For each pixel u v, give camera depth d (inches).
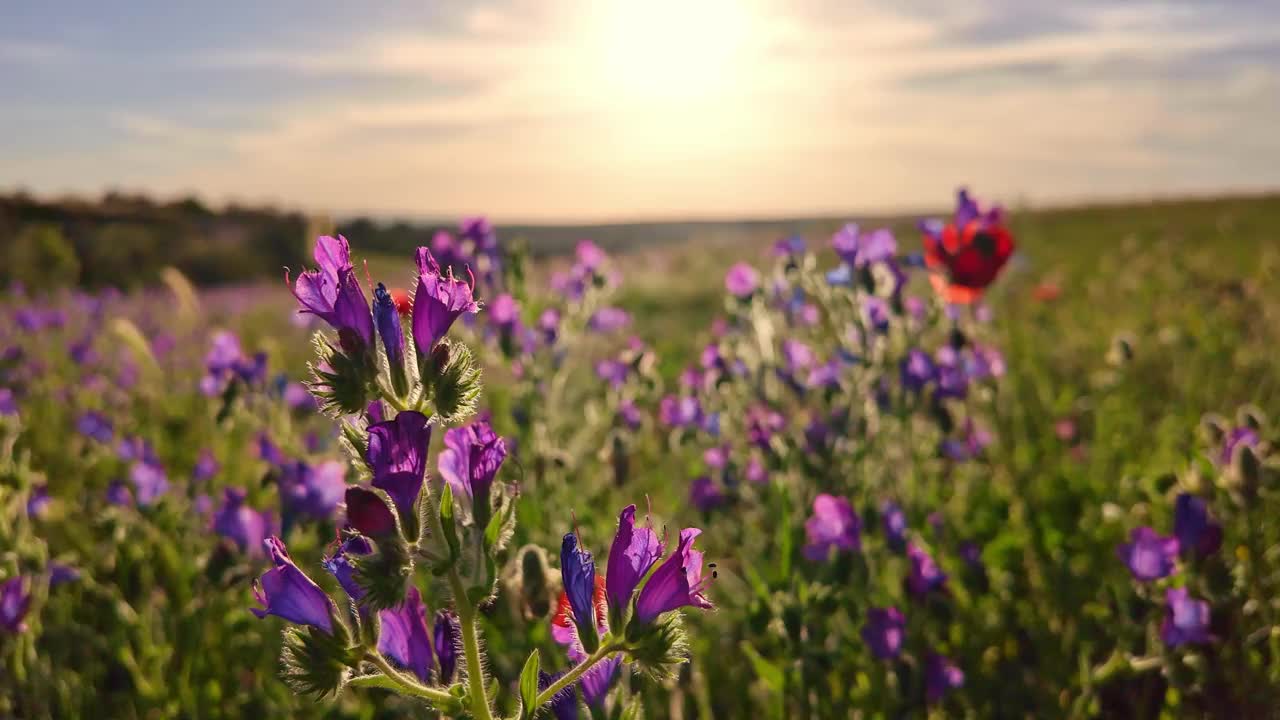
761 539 25.3
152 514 25.9
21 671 19.9
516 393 27.3
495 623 18.9
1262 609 19.5
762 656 22.2
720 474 27.0
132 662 21.4
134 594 24.5
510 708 18.0
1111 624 21.4
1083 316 60.6
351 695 19.2
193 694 21.3
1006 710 21.3
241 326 82.4
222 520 22.3
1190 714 18.9
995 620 24.1
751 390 29.9
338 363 9.7
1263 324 47.4
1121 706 20.3
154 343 53.2
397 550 9.3
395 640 10.8
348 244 10.0
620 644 10.2
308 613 10.0
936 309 28.7
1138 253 97.6
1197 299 55.3
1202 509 18.4
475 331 26.0
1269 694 18.4
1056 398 41.6
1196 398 38.9
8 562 20.1
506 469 11.9
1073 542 27.5
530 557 14.0
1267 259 54.6
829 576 20.6
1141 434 35.1
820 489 23.8
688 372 31.3
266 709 21.1
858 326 25.9
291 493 21.2
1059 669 21.9
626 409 29.8
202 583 22.8
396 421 9.2
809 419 27.9
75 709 20.8
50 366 49.3
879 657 19.7
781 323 31.2
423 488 9.5
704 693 20.4
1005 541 26.8
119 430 39.5
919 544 23.7
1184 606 17.7
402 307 12.4
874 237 26.3
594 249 30.6
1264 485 18.9
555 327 27.0
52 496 31.9
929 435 28.8
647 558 10.4
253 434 34.6
